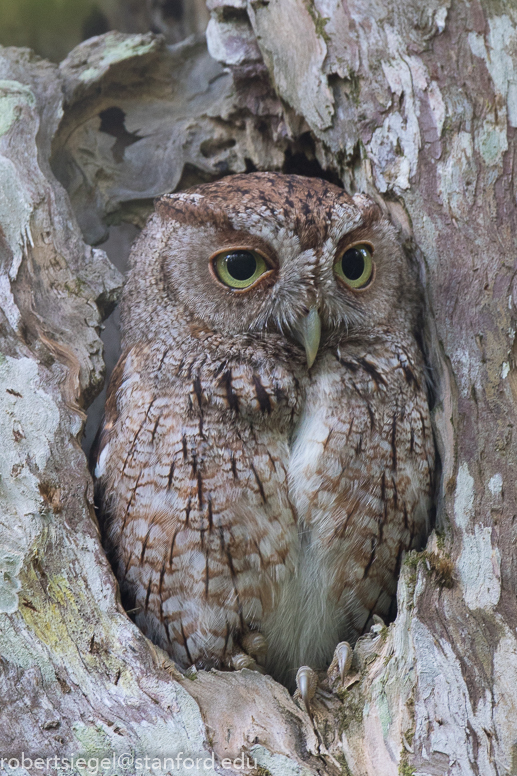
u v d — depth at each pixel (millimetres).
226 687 4887
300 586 5605
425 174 6074
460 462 5371
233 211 5430
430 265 5902
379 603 5781
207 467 5371
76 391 5574
